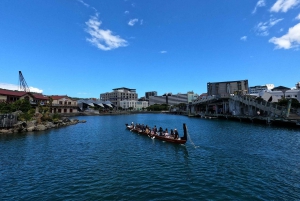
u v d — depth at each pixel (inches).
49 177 606.2
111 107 6496.1
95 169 677.9
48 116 2127.2
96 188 522.9
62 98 3944.4
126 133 1574.8
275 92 3213.6
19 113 1797.5
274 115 2011.6
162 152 912.9
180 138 1111.0
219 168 671.1
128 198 465.1
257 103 2269.9
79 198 469.1
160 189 512.7
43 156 853.8
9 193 501.7
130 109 7298.2
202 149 948.0
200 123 2385.6
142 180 574.9
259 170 641.0
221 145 1024.9
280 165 687.1
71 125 2277.3
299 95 2913.4
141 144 1107.3
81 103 5260.8
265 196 465.7
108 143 1146.0
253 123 2064.5
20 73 3368.6
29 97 2878.9
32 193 500.4
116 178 592.4
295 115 1973.4
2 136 1368.1
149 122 2726.4
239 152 874.1
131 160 785.6
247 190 498.3
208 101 3767.2
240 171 636.1
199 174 618.5
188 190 505.0
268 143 1042.1
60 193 497.7
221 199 456.1
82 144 1119.0
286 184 530.0
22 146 1055.6
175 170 660.1
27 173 642.2
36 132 1590.8
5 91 2618.1
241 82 4328.3
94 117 3981.3
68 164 737.6
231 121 2476.6
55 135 1453.0
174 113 5856.3
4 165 725.9
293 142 1054.4
